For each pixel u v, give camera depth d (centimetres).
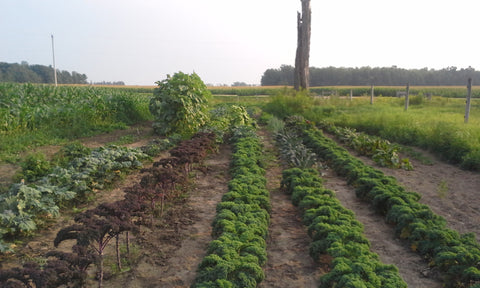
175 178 677
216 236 527
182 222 624
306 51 2580
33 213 579
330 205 610
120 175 854
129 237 559
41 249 514
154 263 485
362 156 1227
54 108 1588
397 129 1497
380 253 528
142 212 532
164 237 563
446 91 4984
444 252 459
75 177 710
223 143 1386
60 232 401
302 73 2620
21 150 1103
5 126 1271
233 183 693
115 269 465
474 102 2973
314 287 440
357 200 757
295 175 792
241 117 1684
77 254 377
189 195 768
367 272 402
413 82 9238
